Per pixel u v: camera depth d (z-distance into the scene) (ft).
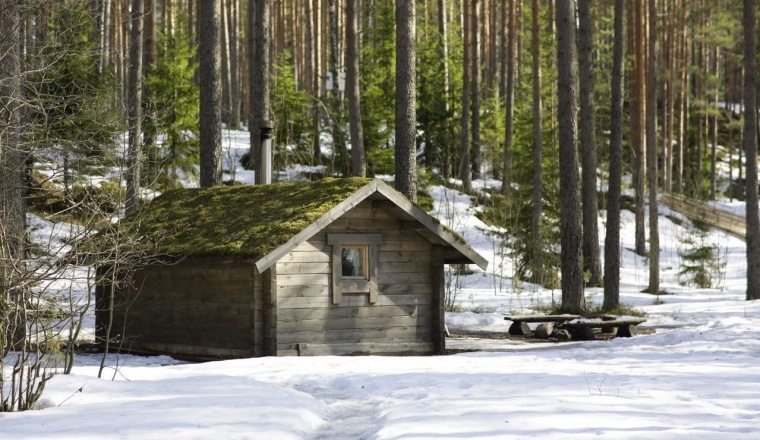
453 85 161.79
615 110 98.17
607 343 63.36
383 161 135.85
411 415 29.09
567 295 85.97
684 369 44.06
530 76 180.45
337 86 145.48
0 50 40.32
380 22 146.72
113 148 45.62
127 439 25.05
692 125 220.02
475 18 159.84
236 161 143.33
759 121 221.25
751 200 101.65
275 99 143.54
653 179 118.11
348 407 33.65
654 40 127.34
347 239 57.47
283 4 187.52
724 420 28.09
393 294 59.41
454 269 121.19
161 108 115.14
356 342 57.52
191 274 58.23
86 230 35.17
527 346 63.93
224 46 195.62
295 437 26.32
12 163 45.16
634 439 24.36
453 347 63.62
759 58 181.57
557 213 123.75
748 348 56.44
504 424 26.84
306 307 55.62
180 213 64.64
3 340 31.58
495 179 164.86
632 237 158.81
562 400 31.96
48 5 43.93
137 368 45.75
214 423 27.53
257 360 49.80
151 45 117.50
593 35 175.22
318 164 140.77
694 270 125.39
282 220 55.26
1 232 32.71
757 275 101.24
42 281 35.94
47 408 31.09
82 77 63.10
